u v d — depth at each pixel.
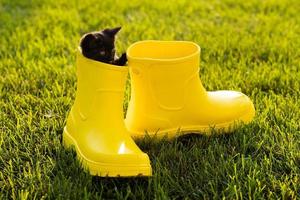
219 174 1.91
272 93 2.58
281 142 2.10
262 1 4.38
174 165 1.99
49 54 3.18
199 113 2.16
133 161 1.83
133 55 2.11
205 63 3.03
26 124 2.28
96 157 1.87
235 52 3.22
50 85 2.70
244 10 4.18
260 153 2.06
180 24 3.78
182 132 2.17
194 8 4.18
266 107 2.43
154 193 1.82
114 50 1.96
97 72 1.91
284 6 4.24
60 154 2.04
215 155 2.05
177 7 4.18
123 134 1.94
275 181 1.87
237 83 2.69
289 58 3.07
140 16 3.95
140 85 2.07
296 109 2.39
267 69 2.91
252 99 2.53
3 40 3.40
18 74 2.87
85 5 4.20
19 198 1.78
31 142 2.13
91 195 1.79
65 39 3.40
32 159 2.03
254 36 3.51
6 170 1.96
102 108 1.94
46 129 2.25
